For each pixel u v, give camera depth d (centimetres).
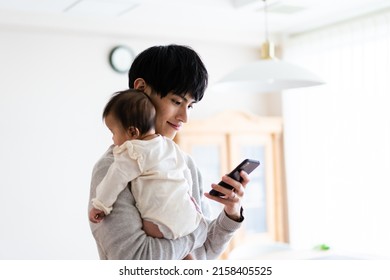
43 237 389
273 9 371
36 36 389
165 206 137
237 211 153
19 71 383
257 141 453
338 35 419
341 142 420
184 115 149
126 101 143
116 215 131
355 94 407
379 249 393
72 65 402
